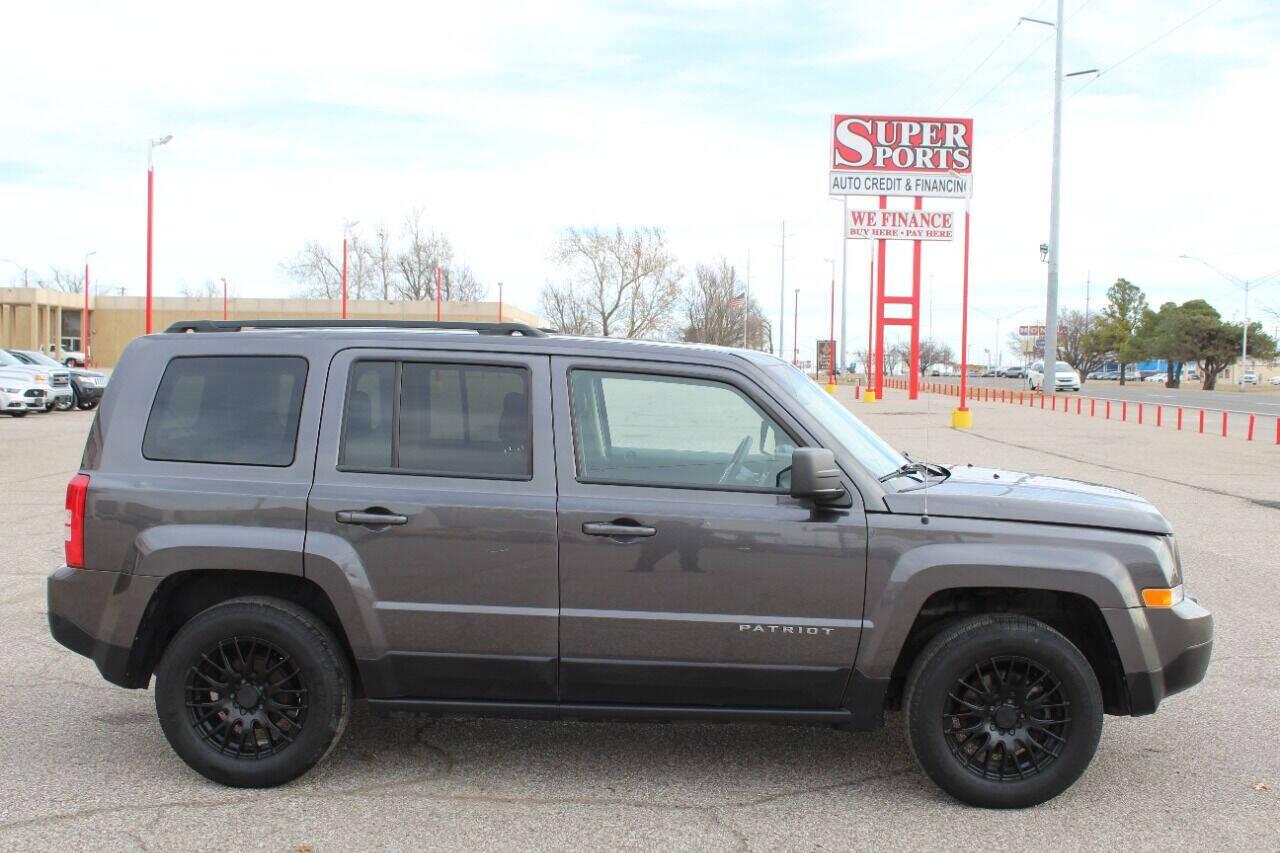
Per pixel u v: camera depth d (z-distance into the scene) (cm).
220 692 432
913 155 4103
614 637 417
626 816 407
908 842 385
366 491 426
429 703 429
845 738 499
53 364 2966
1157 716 528
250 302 6625
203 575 444
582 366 436
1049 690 414
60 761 459
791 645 414
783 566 413
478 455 430
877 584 412
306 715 427
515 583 419
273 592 445
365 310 6556
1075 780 412
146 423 445
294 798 421
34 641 646
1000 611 441
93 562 435
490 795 426
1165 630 415
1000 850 379
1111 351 11000
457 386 437
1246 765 464
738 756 473
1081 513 420
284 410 441
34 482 1409
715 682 418
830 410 474
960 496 423
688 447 429
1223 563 923
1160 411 2897
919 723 414
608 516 416
